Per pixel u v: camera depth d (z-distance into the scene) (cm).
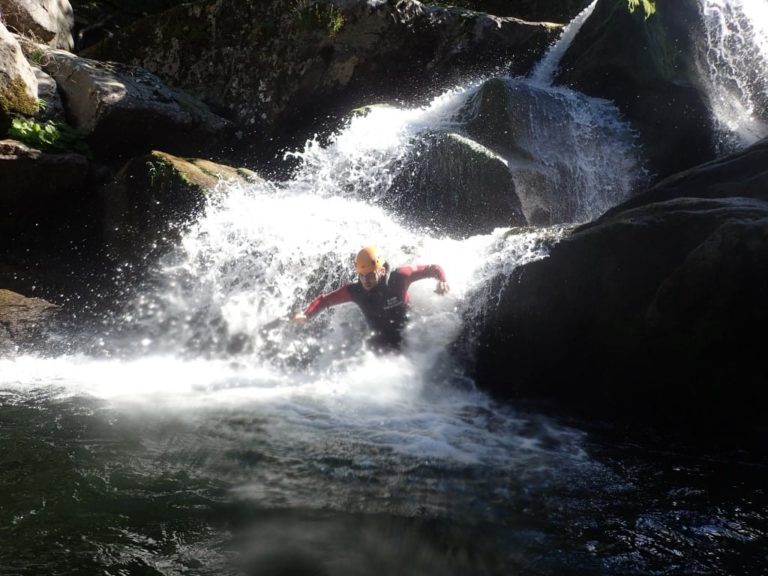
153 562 309
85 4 1242
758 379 462
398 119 916
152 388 574
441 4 1324
